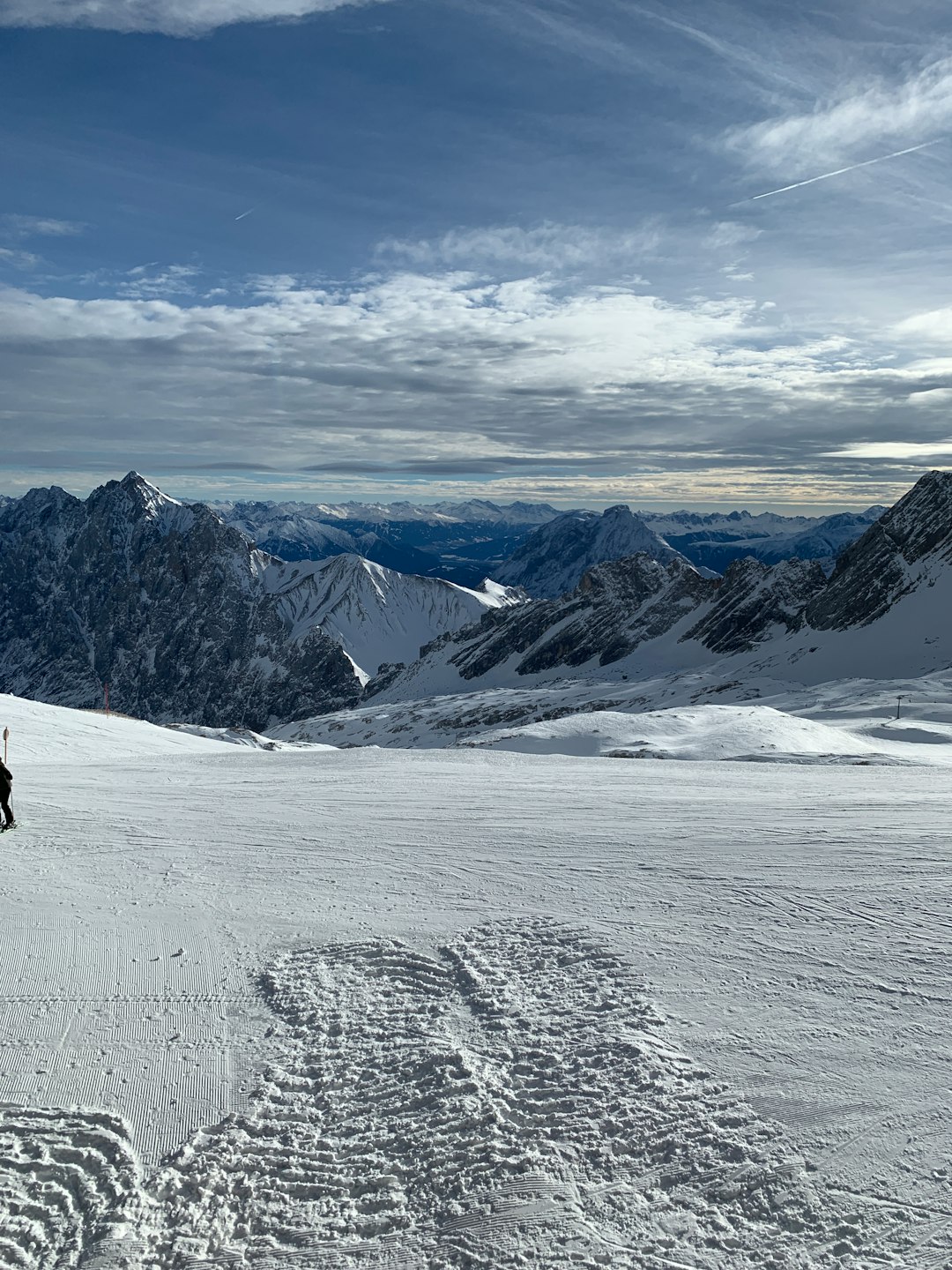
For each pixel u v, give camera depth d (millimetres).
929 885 10891
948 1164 5590
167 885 12117
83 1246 5352
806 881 11328
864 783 23594
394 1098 6664
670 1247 5105
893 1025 7262
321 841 14922
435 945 9570
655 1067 6777
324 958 9320
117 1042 7641
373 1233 5395
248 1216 5570
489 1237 5270
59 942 9898
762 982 8180
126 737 45406
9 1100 6777
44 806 19188
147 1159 6117
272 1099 6750
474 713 191250
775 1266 4914
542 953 9141
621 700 175625
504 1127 6234
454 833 15367
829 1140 5871
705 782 23859
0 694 51938
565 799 19500
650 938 9398
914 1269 4809
